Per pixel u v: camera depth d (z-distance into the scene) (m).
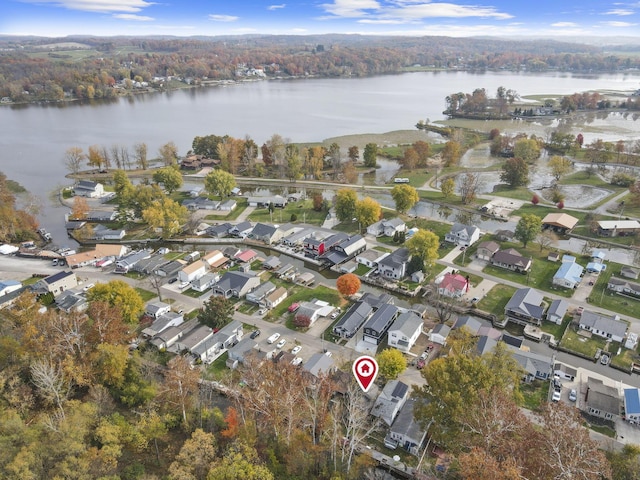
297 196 169.75
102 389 63.12
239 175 198.12
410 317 87.12
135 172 198.50
